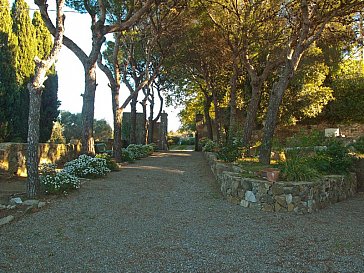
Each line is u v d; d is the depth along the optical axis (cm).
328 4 907
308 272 344
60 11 635
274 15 1073
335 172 801
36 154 630
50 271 338
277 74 1750
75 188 715
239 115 2211
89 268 347
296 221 539
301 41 873
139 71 2225
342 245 426
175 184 869
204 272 342
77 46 985
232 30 1195
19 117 1298
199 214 572
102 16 984
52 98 1479
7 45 1259
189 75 2103
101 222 511
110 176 955
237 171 758
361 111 2223
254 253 396
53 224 493
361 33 1023
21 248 397
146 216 552
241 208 618
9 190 697
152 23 1431
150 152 2006
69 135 2936
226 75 1867
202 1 1144
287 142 1073
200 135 2856
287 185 597
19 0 1321
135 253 390
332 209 642
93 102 1005
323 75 1922
